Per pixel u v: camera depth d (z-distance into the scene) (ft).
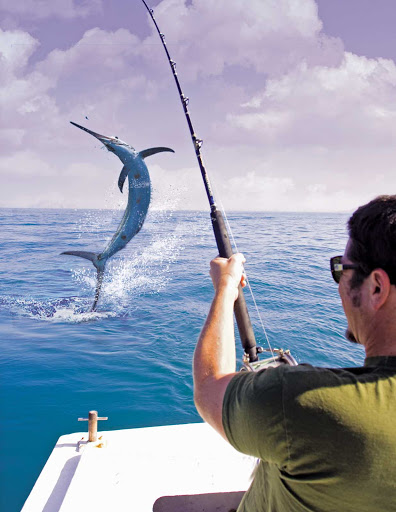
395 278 2.45
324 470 2.27
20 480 10.96
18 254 62.95
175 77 6.23
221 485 6.73
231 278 3.31
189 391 16.67
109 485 6.70
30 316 29.53
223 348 2.88
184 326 25.86
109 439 8.08
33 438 13.10
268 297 30.94
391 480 2.23
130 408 15.20
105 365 19.34
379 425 2.23
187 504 5.50
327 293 32.37
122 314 29.01
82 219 163.12
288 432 2.30
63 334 24.84
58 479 7.40
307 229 105.91
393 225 2.46
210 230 94.32
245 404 2.43
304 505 2.41
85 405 15.40
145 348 21.86
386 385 2.35
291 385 2.36
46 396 16.03
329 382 2.35
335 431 2.23
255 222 139.54
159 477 6.91
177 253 60.80
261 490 2.94
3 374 18.15
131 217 22.97
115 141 20.95
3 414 14.53
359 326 2.68
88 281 43.47
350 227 2.76
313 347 21.27
